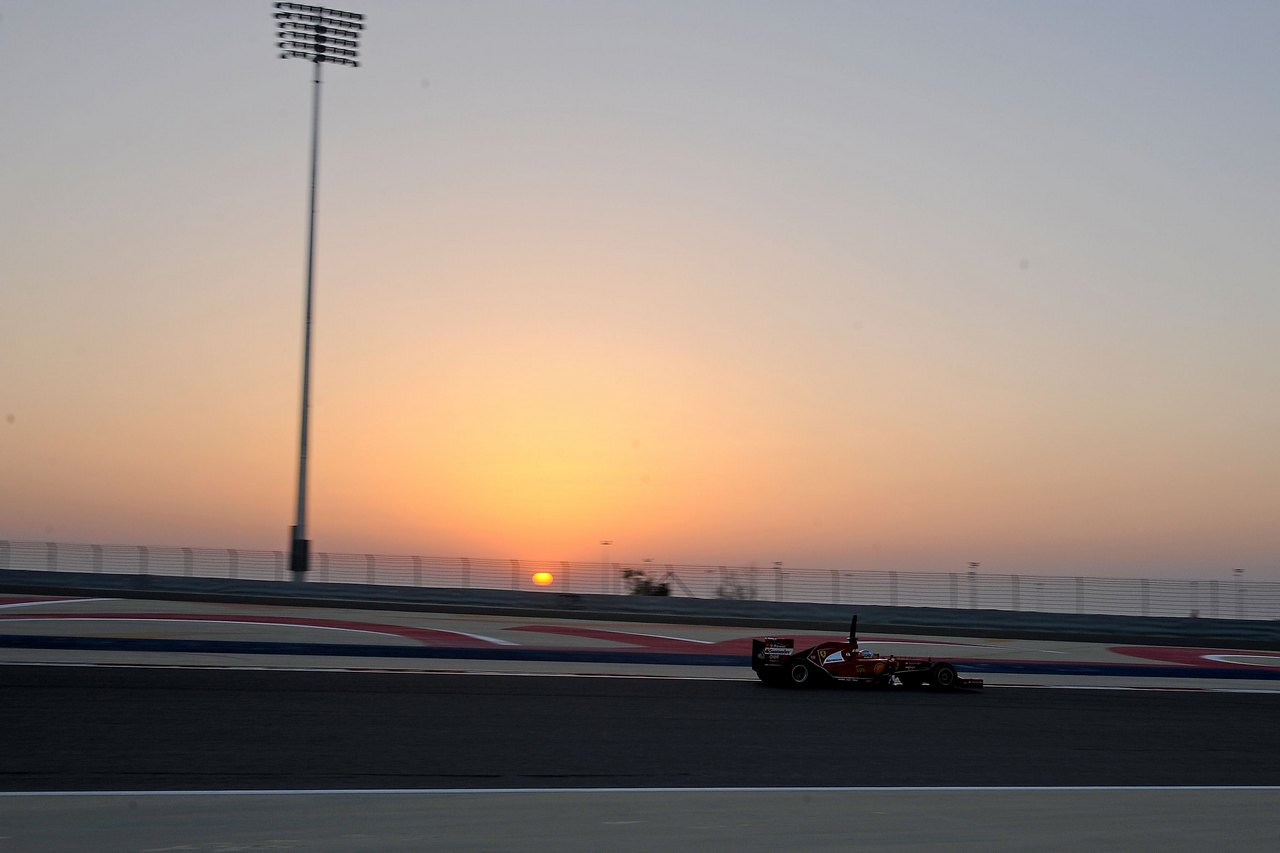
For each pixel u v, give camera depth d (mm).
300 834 8172
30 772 10156
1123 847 8750
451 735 12898
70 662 17797
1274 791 11828
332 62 35031
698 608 36812
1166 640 36375
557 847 8055
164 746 11602
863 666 19578
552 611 34500
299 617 28406
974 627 37219
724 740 13445
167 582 35062
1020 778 11883
